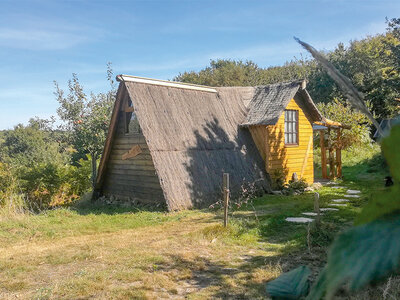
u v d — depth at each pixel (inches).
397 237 12.4
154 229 338.3
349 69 1182.3
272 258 238.4
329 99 1169.4
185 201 431.5
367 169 709.9
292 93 570.9
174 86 518.9
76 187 590.2
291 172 589.9
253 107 590.2
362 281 11.8
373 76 1058.1
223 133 529.3
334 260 12.7
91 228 354.9
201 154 480.4
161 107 481.7
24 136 1509.6
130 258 242.8
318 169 786.2
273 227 328.5
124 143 510.9
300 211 391.5
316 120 629.6
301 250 249.1
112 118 511.2
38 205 534.0
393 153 13.5
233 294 182.5
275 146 564.4
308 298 14.5
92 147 621.9
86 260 243.9
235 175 498.6
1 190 505.0
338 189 559.2
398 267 11.8
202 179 458.9
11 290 194.2
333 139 908.6
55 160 864.3
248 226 330.6
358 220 14.3
